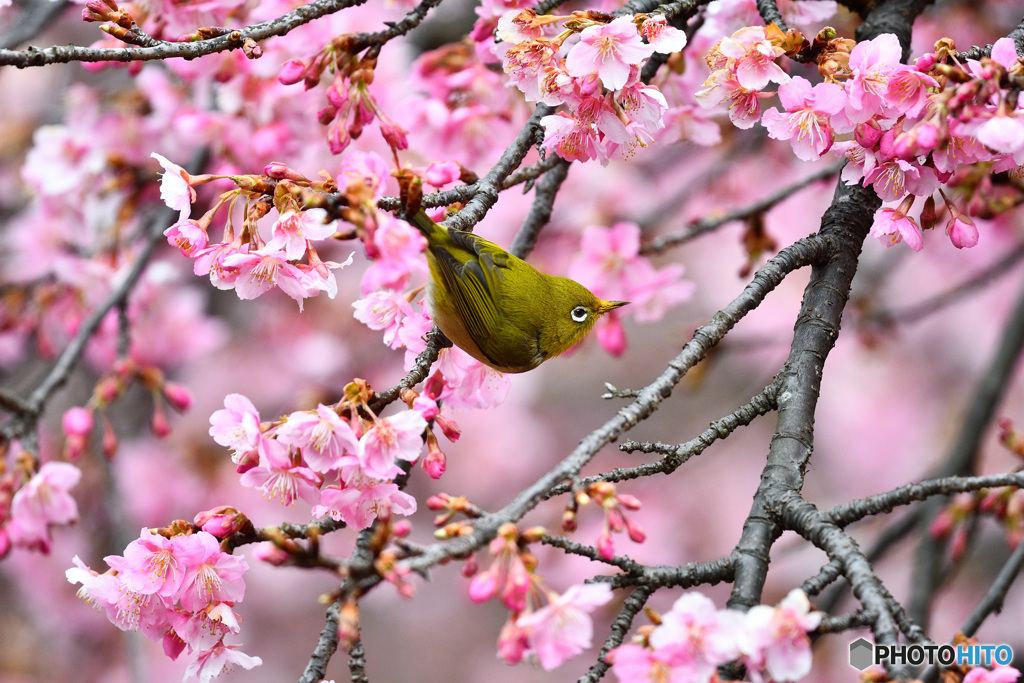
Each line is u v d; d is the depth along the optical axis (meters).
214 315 16.67
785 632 4.40
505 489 17.30
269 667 17.39
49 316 12.90
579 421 19.91
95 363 14.18
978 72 5.44
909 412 18.14
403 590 4.10
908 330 18.16
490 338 7.52
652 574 5.22
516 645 4.36
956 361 18.12
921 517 11.24
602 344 10.55
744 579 5.11
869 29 8.01
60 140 11.76
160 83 11.62
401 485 6.36
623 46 5.83
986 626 16.00
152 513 14.59
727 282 17.70
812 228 15.19
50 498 8.91
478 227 13.45
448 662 19.12
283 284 5.89
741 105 6.49
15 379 15.08
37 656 16.02
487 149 9.71
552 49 6.12
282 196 5.76
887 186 6.10
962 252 16.59
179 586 5.46
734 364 19.92
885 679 4.59
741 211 10.60
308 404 14.97
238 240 5.84
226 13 8.61
